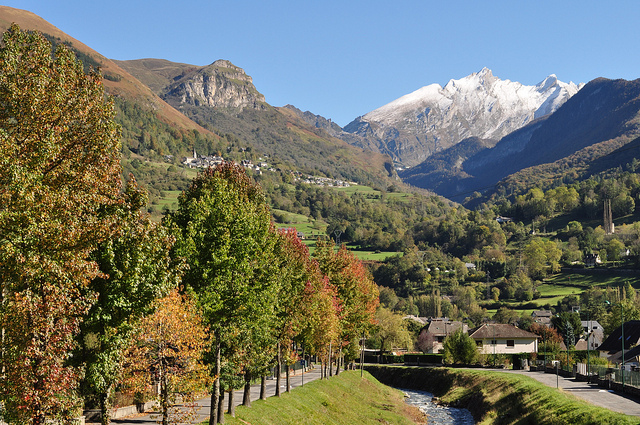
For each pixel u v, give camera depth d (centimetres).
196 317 2814
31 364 2105
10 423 2111
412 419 6844
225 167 4353
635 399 5528
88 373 2428
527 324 15912
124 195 2733
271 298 3544
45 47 2750
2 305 2191
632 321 10388
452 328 16438
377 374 12362
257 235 3509
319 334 5712
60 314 2225
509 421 5875
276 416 4384
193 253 3094
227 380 3519
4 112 2595
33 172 2378
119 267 2523
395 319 14225
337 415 5619
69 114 2677
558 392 5972
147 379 2656
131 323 2517
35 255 2203
